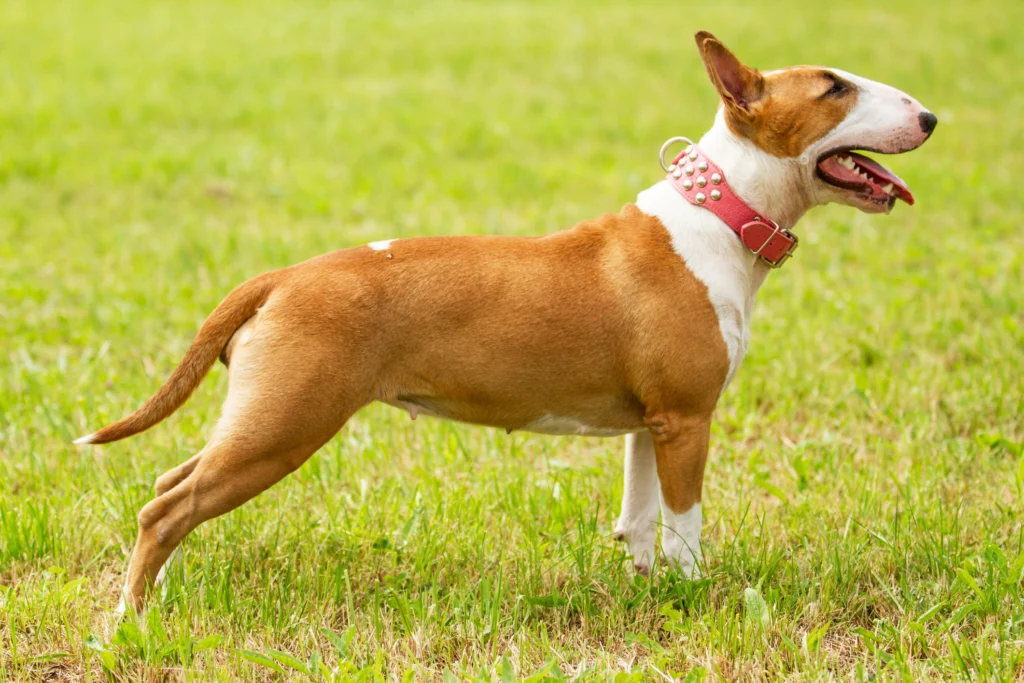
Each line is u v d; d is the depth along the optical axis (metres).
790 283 11.18
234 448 5.59
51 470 7.56
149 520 5.73
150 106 18.91
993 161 15.93
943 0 30.72
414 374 5.87
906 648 5.67
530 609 6.05
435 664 5.64
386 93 20.53
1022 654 5.43
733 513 7.13
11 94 19.31
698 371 5.96
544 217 13.32
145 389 8.72
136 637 5.55
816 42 24.58
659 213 6.11
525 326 5.84
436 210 13.73
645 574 6.50
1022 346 9.47
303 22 27.97
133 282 11.09
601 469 7.66
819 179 6.17
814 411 8.70
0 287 10.77
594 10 30.03
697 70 22.64
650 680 5.44
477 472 7.75
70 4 29.77
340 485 7.54
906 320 10.14
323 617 6.00
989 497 7.20
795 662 5.52
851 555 6.46
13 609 5.90
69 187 14.38
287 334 5.61
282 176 15.23
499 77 22.08
